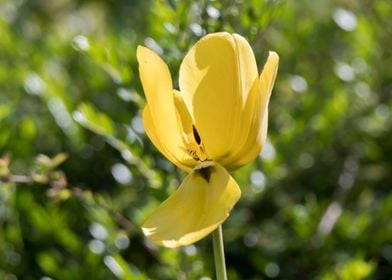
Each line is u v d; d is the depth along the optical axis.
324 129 1.16
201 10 0.96
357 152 1.21
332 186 1.21
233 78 0.71
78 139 1.19
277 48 1.22
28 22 1.47
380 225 1.12
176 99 0.73
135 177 1.03
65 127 1.17
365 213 1.12
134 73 1.09
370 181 1.22
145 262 1.11
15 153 1.16
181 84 0.71
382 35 1.30
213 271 1.05
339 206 1.14
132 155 0.97
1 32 1.31
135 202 1.09
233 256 1.14
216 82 0.71
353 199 1.21
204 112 0.71
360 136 1.23
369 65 1.25
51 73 1.30
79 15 1.53
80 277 1.04
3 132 1.14
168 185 0.98
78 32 1.45
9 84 1.25
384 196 1.22
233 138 0.71
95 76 1.23
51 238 1.13
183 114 0.73
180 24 0.96
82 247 1.06
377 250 1.11
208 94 0.71
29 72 1.21
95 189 1.20
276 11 0.98
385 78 1.30
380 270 1.14
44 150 1.21
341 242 1.12
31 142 1.18
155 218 0.70
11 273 1.10
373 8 1.31
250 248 1.13
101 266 1.04
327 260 1.11
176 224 0.69
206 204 0.70
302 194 1.19
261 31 0.98
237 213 1.08
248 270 1.14
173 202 0.70
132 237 1.08
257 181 1.09
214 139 0.71
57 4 1.53
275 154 1.10
